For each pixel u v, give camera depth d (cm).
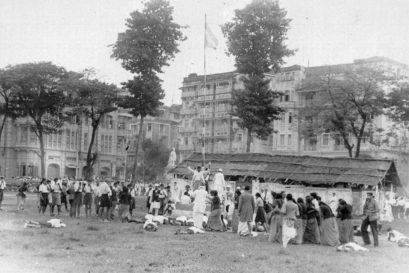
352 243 2014
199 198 2722
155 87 5362
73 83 6831
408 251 2005
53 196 3172
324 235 2184
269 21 5222
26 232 2159
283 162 4378
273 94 5475
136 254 1678
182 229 2612
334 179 3966
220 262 1588
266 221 2748
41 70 6688
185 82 10525
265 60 5328
